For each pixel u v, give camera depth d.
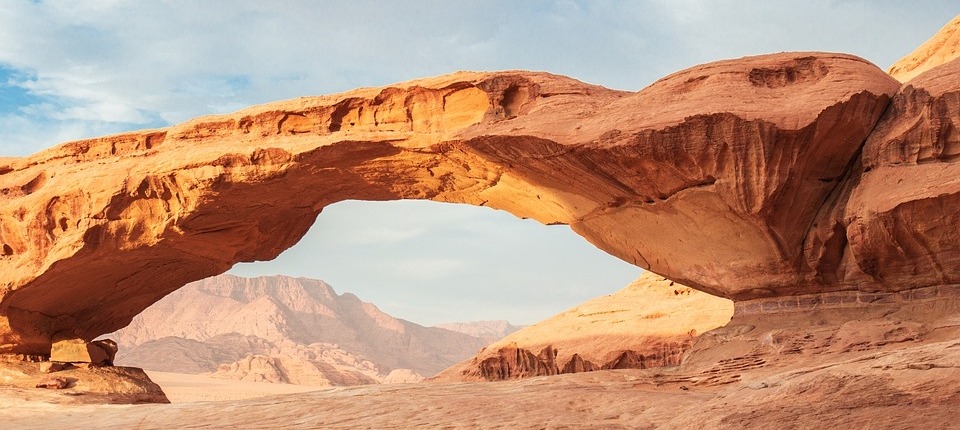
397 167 19.38
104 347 24.38
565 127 16.53
